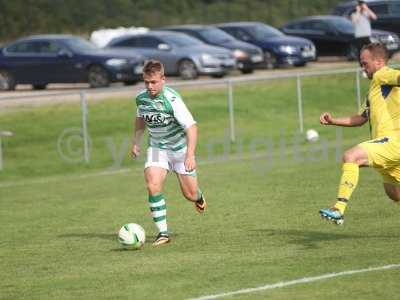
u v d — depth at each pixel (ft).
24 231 118.11
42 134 229.45
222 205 131.44
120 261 90.27
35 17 482.28
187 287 76.33
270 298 71.10
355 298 70.08
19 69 306.35
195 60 313.94
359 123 92.07
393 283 74.18
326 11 517.14
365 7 299.38
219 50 319.88
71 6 492.13
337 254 87.66
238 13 514.27
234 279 78.43
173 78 321.52
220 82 226.58
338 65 350.23
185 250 94.48
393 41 333.01
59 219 128.26
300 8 517.96
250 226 110.22
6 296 77.61
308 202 130.31
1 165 203.41
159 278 80.59
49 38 306.55
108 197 151.33
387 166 88.69
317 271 79.97
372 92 89.04
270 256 88.38
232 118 226.79
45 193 163.73
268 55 352.08
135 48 321.52
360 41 299.99
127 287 77.77
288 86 279.69
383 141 87.81
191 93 270.05
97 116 244.63
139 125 98.84
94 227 118.32
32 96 203.31
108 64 294.87
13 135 227.20
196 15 511.40
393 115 88.02
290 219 114.32
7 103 251.60
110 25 489.26
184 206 132.77
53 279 83.56
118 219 124.67
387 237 96.89
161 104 95.25
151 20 495.41
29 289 79.92
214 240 100.53
